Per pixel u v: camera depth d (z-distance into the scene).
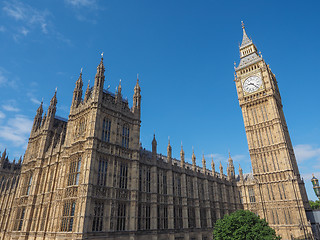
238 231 41.81
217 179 73.31
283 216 69.69
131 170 46.81
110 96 50.09
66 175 43.66
